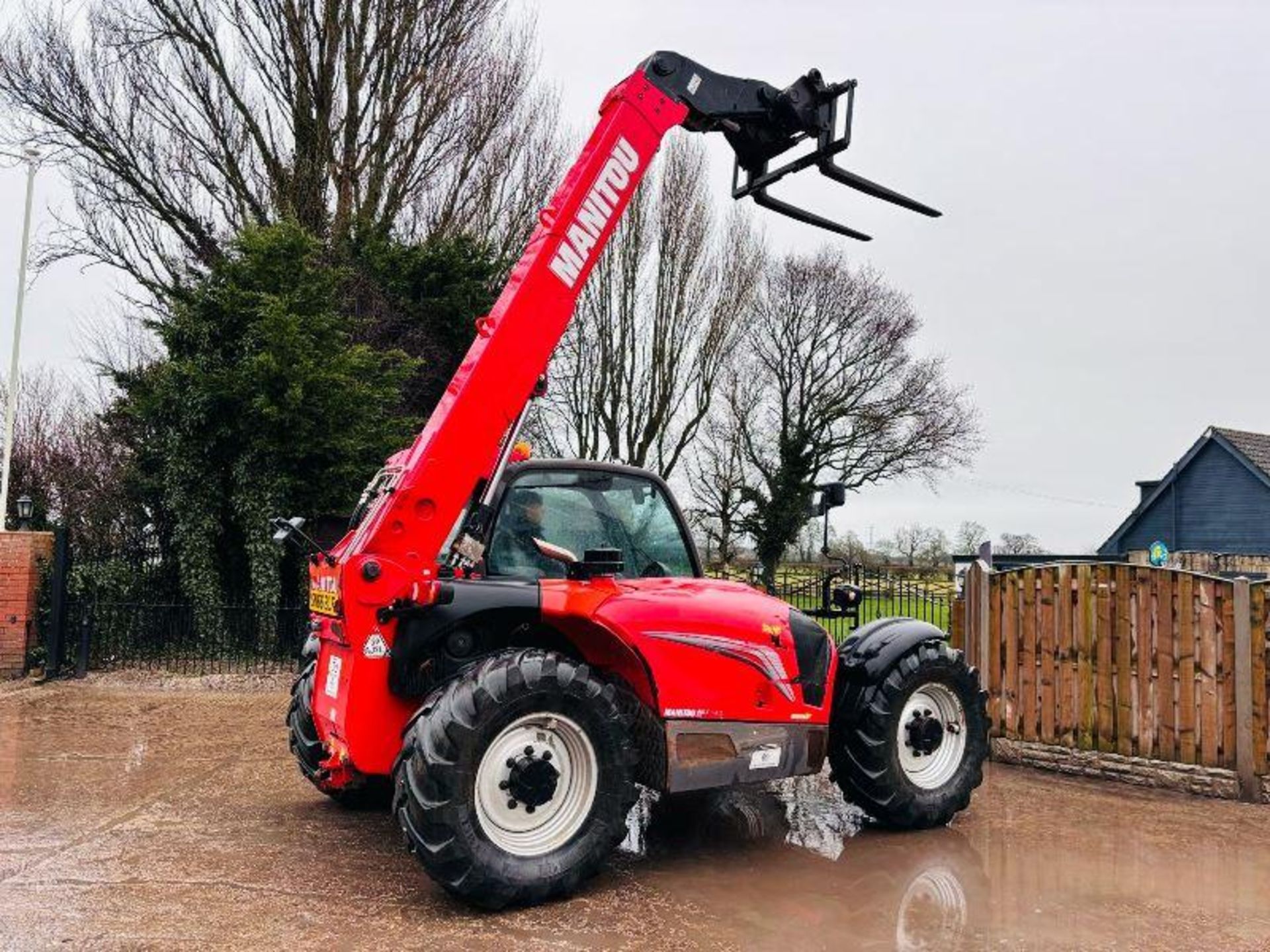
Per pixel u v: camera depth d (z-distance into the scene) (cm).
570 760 389
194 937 335
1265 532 3069
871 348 3309
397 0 1633
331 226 1573
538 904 375
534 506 450
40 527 1453
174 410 1120
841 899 388
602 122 447
